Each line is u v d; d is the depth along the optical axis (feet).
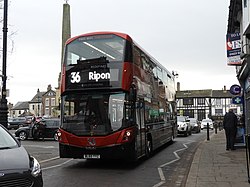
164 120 60.64
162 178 33.68
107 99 38.32
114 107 38.09
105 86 38.37
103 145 37.50
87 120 38.34
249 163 31.68
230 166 38.19
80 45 40.24
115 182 31.55
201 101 252.62
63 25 138.82
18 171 19.44
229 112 55.36
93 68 39.11
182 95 258.98
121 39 39.24
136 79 40.60
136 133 39.24
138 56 42.75
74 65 39.91
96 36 39.93
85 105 38.78
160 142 55.93
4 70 44.04
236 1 49.57
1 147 22.81
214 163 40.65
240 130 59.06
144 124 44.06
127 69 38.60
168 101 66.28
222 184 28.68
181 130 98.48
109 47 39.29
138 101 41.19
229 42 53.78
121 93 38.24
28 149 61.62
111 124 37.78
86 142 37.83
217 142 71.82
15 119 165.37
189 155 52.80
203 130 153.48
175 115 76.69
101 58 39.11
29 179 19.74
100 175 35.22
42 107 344.90
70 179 32.83
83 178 33.42
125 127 37.60
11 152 21.86
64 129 38.96
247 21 40.19
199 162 41.60
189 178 31.53
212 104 250.37
